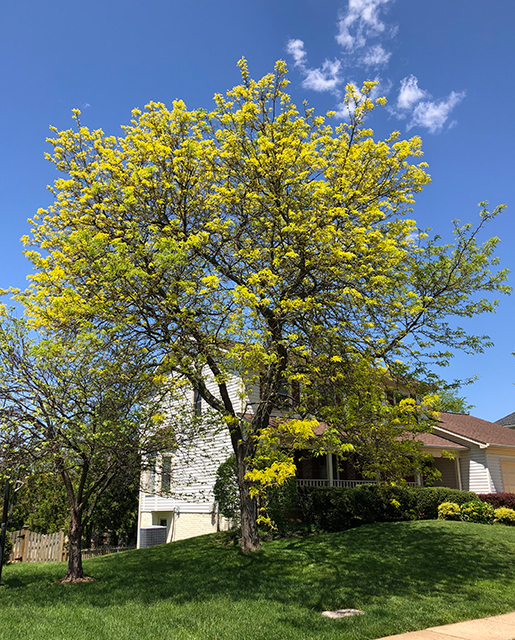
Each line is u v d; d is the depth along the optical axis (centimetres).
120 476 1220
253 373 1261
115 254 1024
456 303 1478
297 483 1808
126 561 1409
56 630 684
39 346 1005
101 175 1352
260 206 1281
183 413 1304
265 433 979
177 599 876
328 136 1426
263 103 1390
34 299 1112
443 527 1573
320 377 1097
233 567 1168
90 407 1059
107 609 812
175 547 1565
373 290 1171
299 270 1248
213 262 1326
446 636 654
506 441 2389
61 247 1200
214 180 1377
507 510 1800
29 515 2262
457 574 1045
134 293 1062
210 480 1966
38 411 1034
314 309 1179
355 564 1146
